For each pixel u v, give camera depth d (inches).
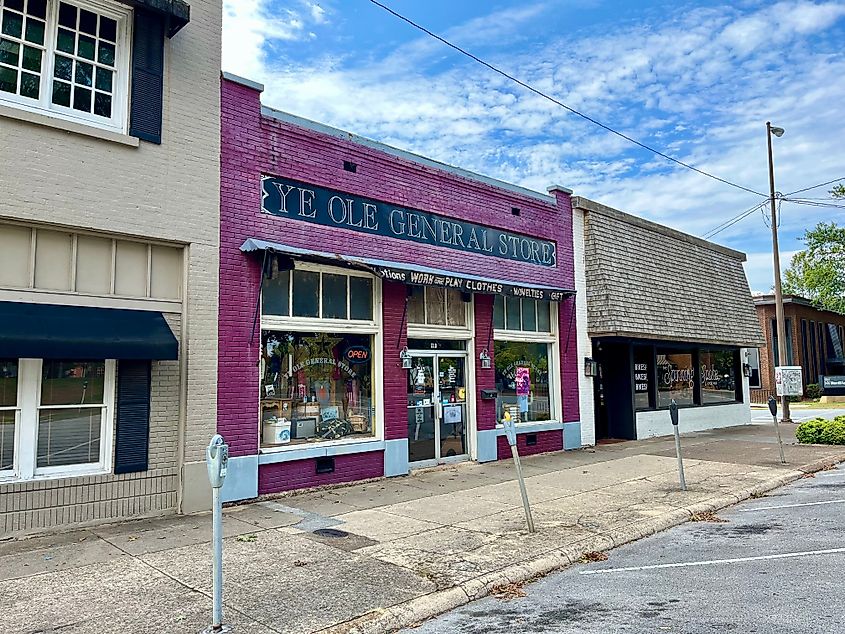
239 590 225.3
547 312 598.5
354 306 438.6
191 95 361.4
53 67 318.7
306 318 408.8
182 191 351.9
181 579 237.5
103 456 322.0
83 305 316.5
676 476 451.5
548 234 592.1
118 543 285.4
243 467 366.3
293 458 389.7
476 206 525.3
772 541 290.5
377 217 450.6
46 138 307.7
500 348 550.9
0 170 293.1
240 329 370.9
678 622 197.5
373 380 447.2
